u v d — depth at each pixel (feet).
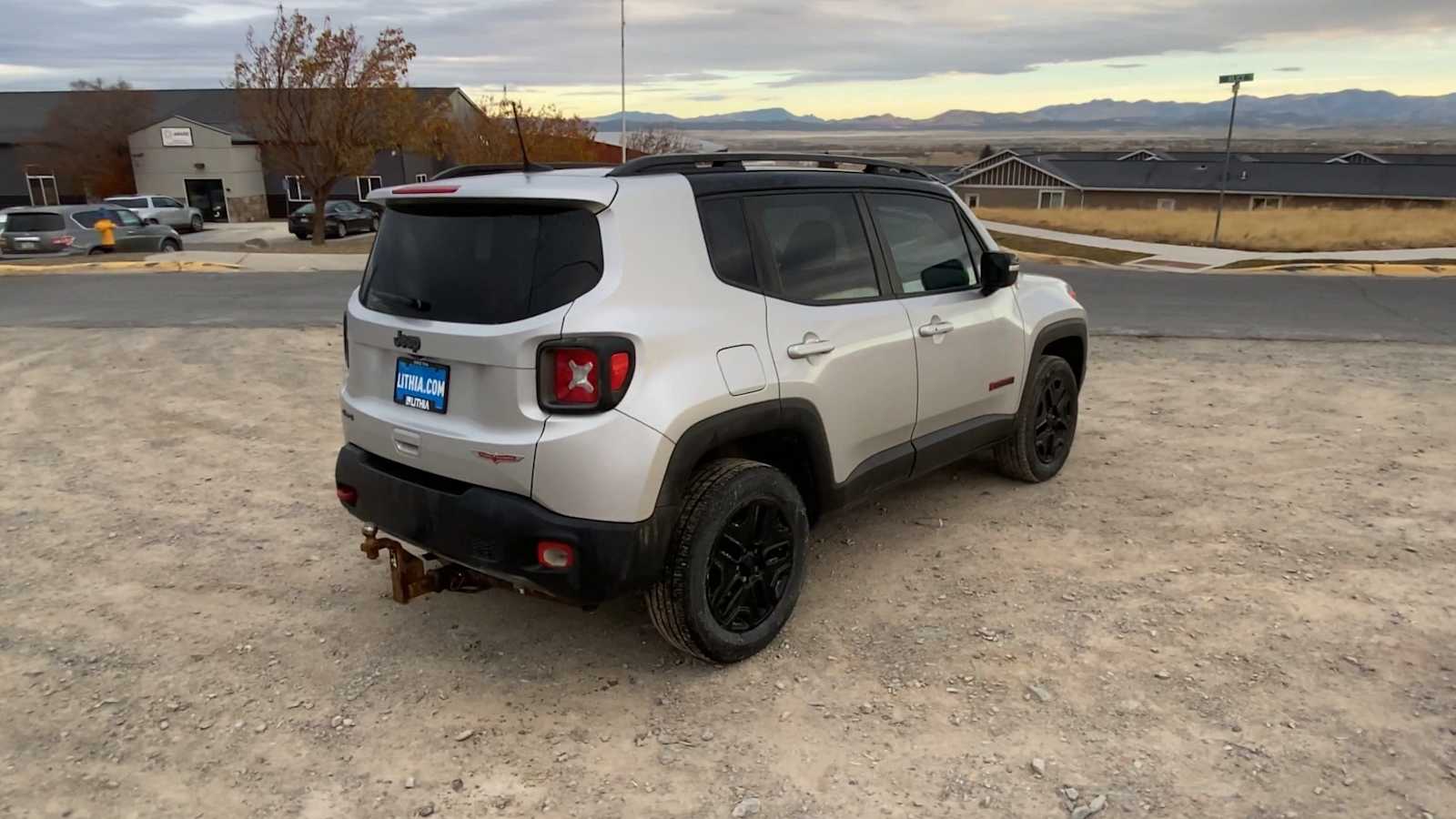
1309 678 10.75
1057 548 14.60
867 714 10.35
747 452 11.89
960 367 14.39
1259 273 56.54
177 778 9.43
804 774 9.36
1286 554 14.08
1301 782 9.00
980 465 18.67
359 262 65.10
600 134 167.12
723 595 10.99
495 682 11.19
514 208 10.22
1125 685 10.72
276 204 157.79
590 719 10.39
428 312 10.61
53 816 8.86
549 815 8.86
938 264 14.49
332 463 19.26
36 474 18.61
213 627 12.50
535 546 9.78
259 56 86.79
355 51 88.38
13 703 10.69
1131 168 236.43
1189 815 8.60
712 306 10.62
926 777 9.25
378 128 89.66
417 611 12.97
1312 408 22.41
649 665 11.52
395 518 11.07
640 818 8.79
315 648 11.98
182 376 26.73
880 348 12.68
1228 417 21.79
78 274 56.18
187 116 158.40
